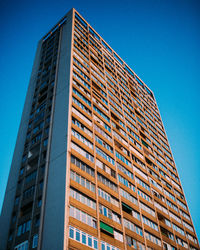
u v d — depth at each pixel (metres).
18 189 36.03
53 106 41.94
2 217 34.69
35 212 30.39
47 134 38.50
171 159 67.38
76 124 38.41
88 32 62.78
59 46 55.03
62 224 26.80
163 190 53.34
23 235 29.59
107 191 36.31
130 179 43.94
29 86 53.53
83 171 34.03
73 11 60.91
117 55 72.31
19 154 41.34
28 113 47.06
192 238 52.25
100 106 48.16
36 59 59.41
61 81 45.28
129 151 49.12
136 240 36.31
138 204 42.00
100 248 29.17
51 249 25.88
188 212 57.31
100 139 41.94
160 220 48.03
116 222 34.53
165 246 42.31
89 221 30.16
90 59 55.91
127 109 59.72
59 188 30.28
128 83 69.75
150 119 70.12
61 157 33.31
